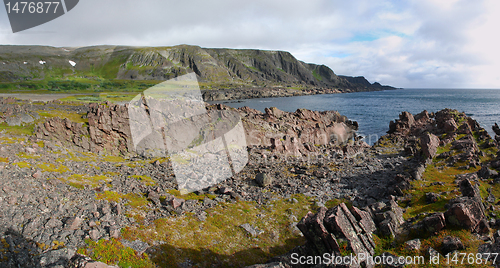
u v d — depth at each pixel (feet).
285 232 55.01
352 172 91.04
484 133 117.91
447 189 59.77
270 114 173.06
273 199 69.97
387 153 120.78
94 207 50.26
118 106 102.22
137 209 54.90
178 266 42.60
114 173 72.90
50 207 46.39
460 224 39.27
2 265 31.99
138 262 41.06
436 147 96.17
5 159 60.75
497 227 41.29
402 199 59.98
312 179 84.79
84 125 101.60
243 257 47.16
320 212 37.86
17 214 41.45
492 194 55.77
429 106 484.33
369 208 46.52
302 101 623.77
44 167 62.39
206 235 51.34
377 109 444.14
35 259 34.94
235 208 62.75
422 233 40.06
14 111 126.72
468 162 80.48
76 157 80.84
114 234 44.45
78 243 40.63
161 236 48.08
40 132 98.68
